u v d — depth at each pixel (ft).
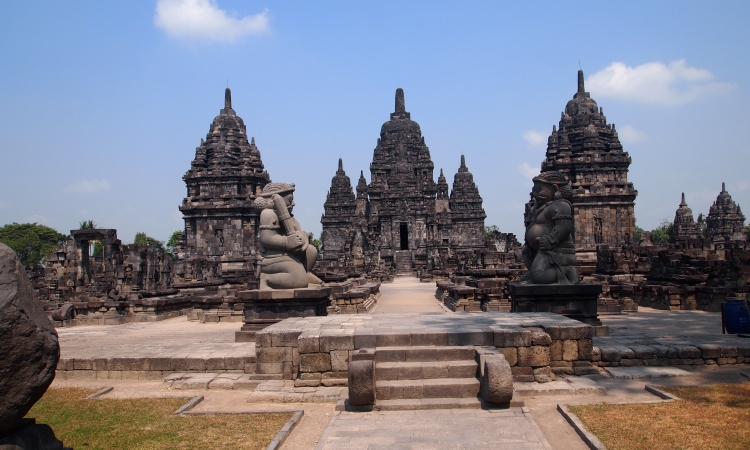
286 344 45.50
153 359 49.03
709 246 143.74
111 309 94.58
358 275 170.50
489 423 33.94
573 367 44.65
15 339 21.49
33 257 327.06
